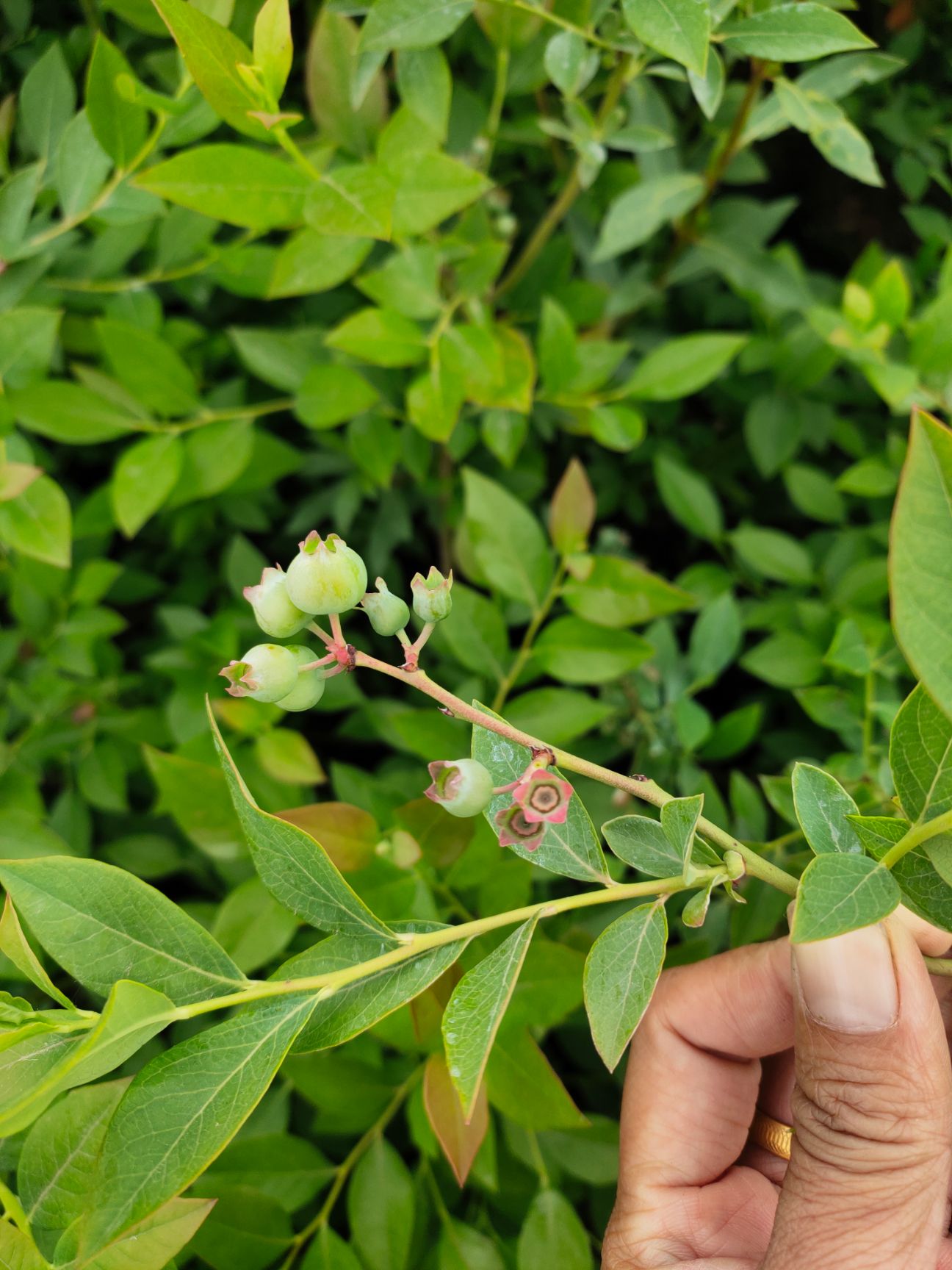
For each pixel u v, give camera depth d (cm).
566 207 29
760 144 36
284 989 13
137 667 35
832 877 12
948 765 12
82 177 23
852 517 32
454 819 20
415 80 22
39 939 13
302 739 25
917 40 30
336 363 26
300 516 32
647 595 24
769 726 32
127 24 29
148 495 25
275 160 19
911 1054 15
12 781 27
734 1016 20
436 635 27
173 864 29
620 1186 21
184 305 34
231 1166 22
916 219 30
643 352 33
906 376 25
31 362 24
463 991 13
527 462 31
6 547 28
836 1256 15
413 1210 22
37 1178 14
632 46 22
